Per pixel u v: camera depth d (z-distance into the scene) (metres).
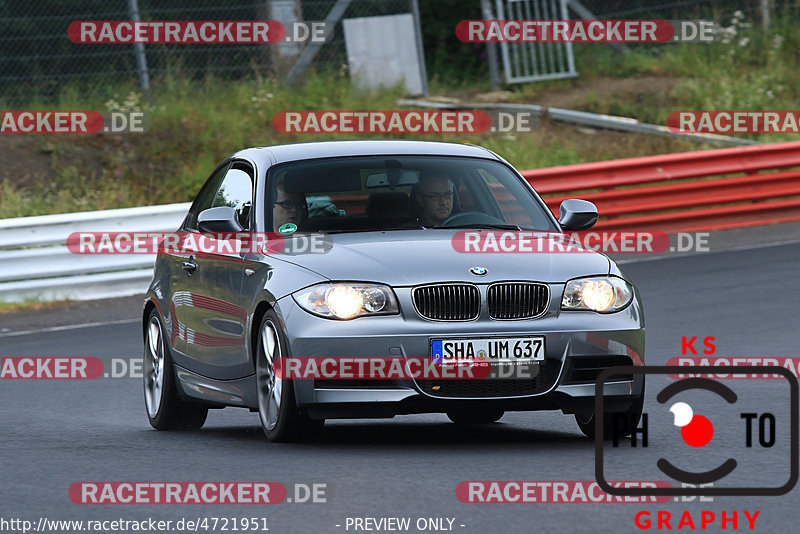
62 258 56.53
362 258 25.84
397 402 24.77
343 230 27.89
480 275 25.31
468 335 24.83
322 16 92.50
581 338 25.36
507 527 18.20
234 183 30.72
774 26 98.69
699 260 58.03
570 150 78.31
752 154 67.56
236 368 27.78
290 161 29.67
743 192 66.50
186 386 30.39
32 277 55.91
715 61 93.62
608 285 26.12
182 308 30.64
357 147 30.38
